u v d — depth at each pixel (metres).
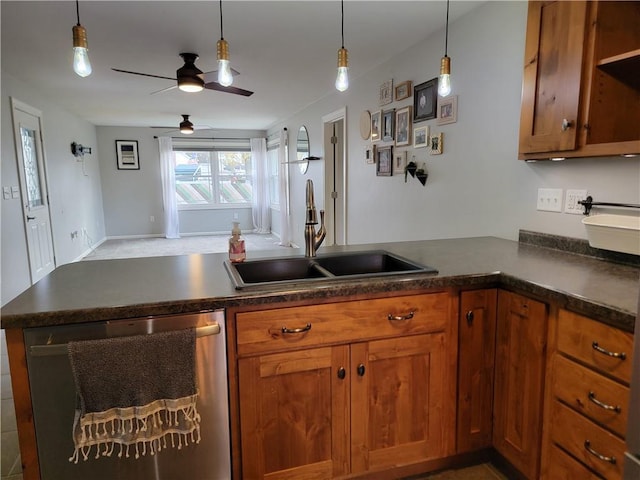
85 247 6.83
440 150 2.91
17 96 4.24
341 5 2.46
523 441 1.55
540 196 2.14
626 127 1.72
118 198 8.33
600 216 1.77
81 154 6.56
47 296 1.34
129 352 1.23
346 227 4.65
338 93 4.72
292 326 1.42
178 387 1.29
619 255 1.73
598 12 1.60
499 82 2.36
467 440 1.72
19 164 4.23
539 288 1.40
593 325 1.23
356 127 4.29
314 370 1.48
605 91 1.65
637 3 1.65
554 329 1.38
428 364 1.61
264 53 3.38
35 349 1.19
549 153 1.84
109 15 2.59
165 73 3.98
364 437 1.58
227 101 5.48
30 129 4.59
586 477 1.28
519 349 1.55
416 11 2.56
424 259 1.85
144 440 1.27
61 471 1.28
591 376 1.24
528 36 1.90
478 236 2.56
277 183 8.23
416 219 3.28
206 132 8.61
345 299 1.47
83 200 6.82
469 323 1.64
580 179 1.91
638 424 0.91
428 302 1.57
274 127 8.05
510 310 1.59
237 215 9.06
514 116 2.27
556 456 1.40
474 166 2.61
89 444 1.23
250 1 2.41
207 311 1.33
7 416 2.20
